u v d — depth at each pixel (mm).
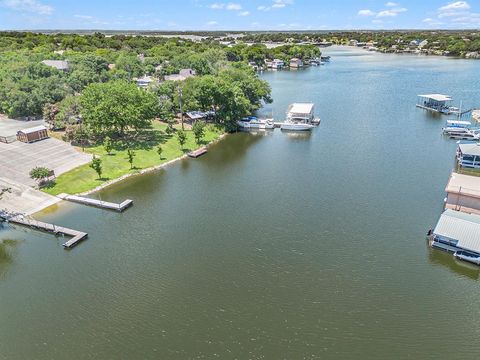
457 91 185000
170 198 78312
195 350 41875
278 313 46781
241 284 52062
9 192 77375
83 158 94125
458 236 56781
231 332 44156
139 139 109562
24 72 145875
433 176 85688
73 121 108188
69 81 143125
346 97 179625
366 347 41781
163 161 99062
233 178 88312
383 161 96188
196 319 46156
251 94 148375
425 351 41156
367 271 53969
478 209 66125
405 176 86062
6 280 54406
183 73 191125
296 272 54156
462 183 69500
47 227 66250
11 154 92312
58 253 60625
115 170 90750
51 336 44375
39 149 96375
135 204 75812
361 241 60969
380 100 171375
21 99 119812
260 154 105500
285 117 144375
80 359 41250
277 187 82312
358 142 113062
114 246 61781
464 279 52156
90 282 53406
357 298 48938
